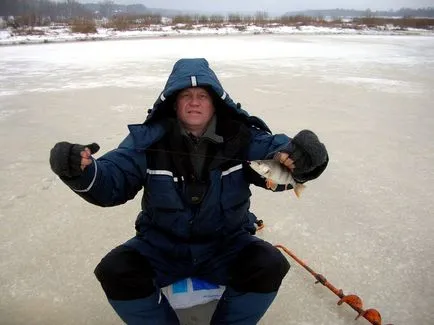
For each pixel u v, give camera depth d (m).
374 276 1.96
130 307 1.38
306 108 5.31
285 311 1.72
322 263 2.06
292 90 6.48
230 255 1.52
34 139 4.06
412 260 2.09
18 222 2.50
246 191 1.52
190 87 1.49
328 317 1.69
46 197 2.84
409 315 1.70
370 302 1.78
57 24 29.06
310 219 2.53
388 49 13.87
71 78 7.62
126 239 2.32
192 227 1.46
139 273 1.36
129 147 1.47
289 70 8.67
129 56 11.08
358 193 2.89
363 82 7.37
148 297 1.37
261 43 15.60
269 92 6.29
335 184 3.04
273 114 4.96
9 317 1.69
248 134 1.53
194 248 1.48
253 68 8.88
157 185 1.45
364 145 3.90
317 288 1.87
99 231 2.40
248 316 1.44
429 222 2.49
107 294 1.38
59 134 4.21
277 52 12.37
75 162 1.24
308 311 1.72
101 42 16.38
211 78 1.52
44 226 2.46
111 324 1.67
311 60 10.47
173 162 1.45
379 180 3.11
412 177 3.17
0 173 3.24
